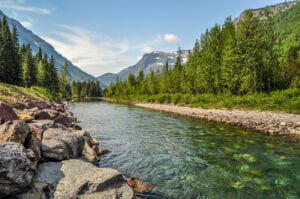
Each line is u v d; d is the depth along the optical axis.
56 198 7.58
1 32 80.25
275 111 36.44
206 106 52.78
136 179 11.97
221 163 14.66
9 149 7.52
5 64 73.25
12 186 6.73
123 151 17.41
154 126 30.12
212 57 62.19
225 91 59.12
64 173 8.91
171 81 88.62
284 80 55.09
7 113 12.89
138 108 67.25
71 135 12.30
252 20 51.19
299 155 16.30
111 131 26.20
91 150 14.09
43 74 97.50
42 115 19.70
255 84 49.28
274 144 19.58
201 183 11.62
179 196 10.23
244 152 17.12
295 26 160.38
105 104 92.06
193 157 15.97
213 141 20.95
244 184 11.52
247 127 28.50
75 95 169.12
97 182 8.34
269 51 52.56
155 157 15.95
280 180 11.96
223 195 10.37
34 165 7.78
